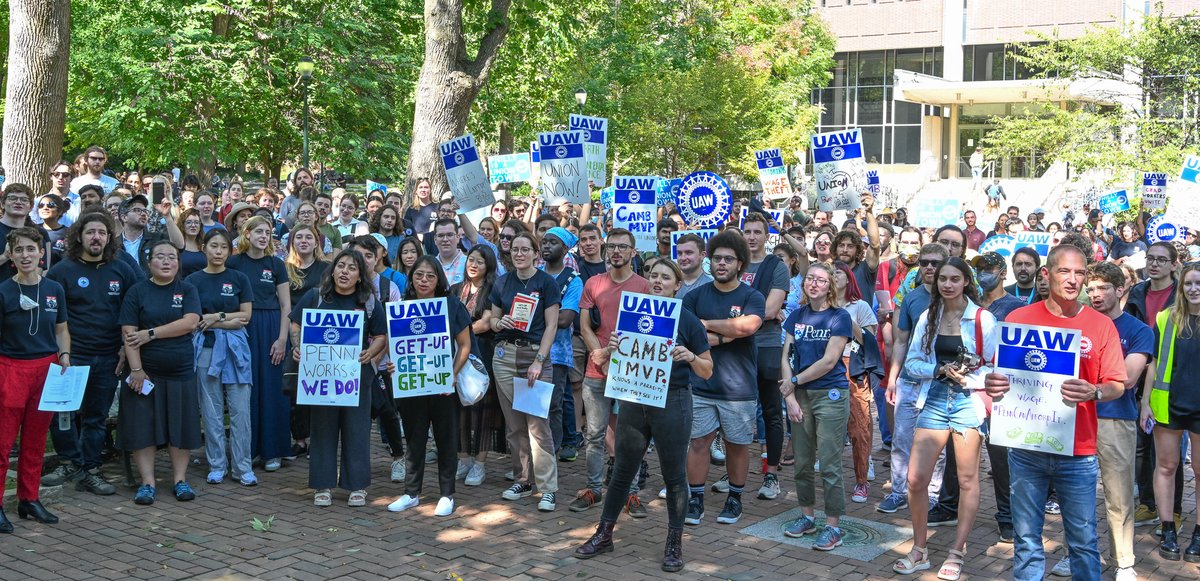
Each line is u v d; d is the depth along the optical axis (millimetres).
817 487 8992
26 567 6723
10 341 7410
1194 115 28594
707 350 6828
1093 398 5621
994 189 36500
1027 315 5938
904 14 55656
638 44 34250
